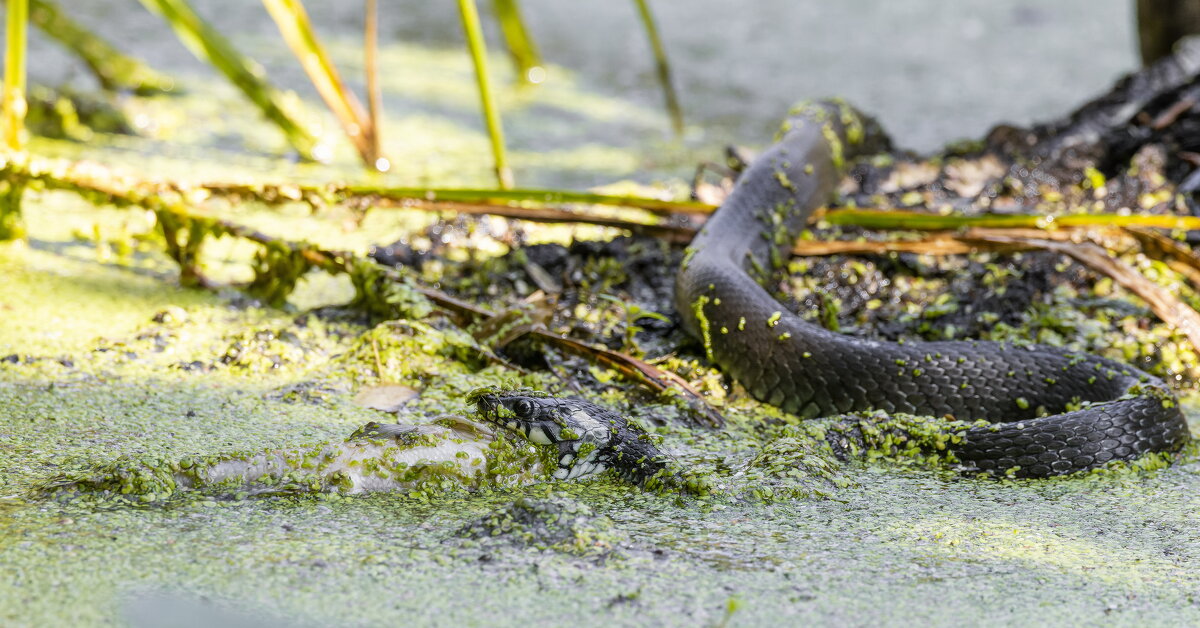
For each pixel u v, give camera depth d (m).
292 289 7.38
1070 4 16.50
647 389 6.36
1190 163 8.59
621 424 5.64
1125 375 6.01
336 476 5.13
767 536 4.87
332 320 7.13
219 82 12.51
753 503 5.20
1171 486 5.49
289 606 4.14
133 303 7.27
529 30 15.21
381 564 4.48
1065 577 4.57
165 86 12.04
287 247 7.28
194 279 7.55
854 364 6.16
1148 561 4.73
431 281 7.71
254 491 5.06
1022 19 15.84
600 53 14.34
